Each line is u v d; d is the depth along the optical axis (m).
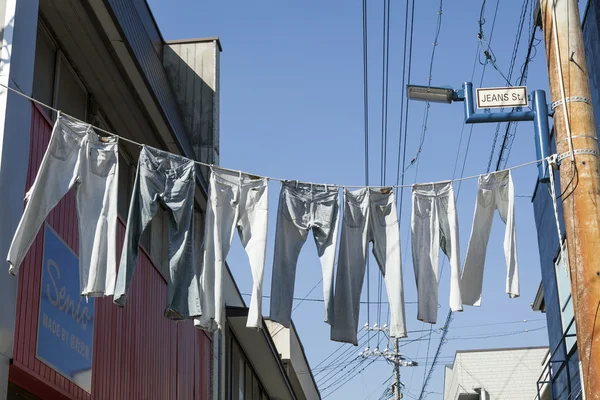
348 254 9.34
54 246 10.31
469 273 9.33
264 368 25.42
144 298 14.38
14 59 9.37
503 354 36.88
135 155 16.20
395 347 34.06
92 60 13.45
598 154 8.14
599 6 13.00
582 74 8.33
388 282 9.28
